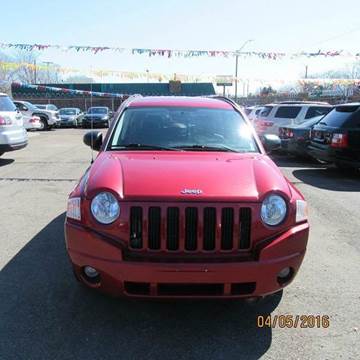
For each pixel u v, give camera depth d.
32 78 44.78
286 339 3.21
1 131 10.78
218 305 3.66
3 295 3.80
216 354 3.02
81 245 3.17
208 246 3.11
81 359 2.94
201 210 3.08
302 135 12.03
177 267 2.99
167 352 3.03
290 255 3.19
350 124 9.70
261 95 46.81
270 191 3.22
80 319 3.43
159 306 3.63
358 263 4.66
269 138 5.09
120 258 3.06
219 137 4.50
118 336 3.21
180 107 4.94
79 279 3.33
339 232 5.71
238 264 3.03
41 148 15.89
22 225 5.81
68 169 10.59
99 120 30.84
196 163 3.72
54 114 28.67
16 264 4.48
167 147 4.30
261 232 3.15
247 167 3.65
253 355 3.01
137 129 4.55
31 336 3.19
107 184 3.24
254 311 3.59
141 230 3.09
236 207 3.12
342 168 10.39
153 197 3.10
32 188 8.20
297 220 3.29
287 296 3.85
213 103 5.13
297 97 41.38
